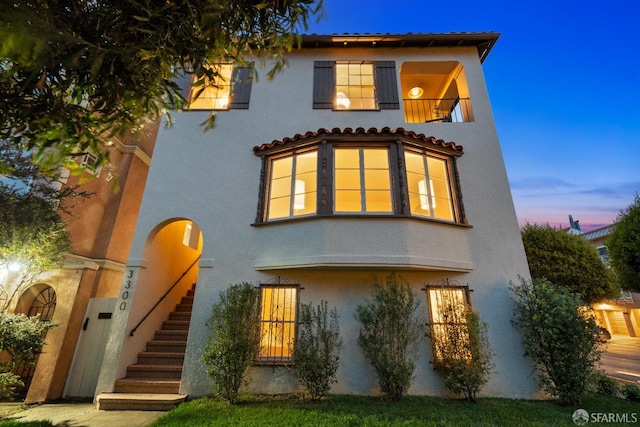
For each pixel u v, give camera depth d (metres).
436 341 7.00
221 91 9.99
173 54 2.70
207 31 2.64
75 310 8.24
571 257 13.21
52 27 2.01
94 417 5.95
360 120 9.36
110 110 2.68
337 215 7.29
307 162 8.31
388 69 10.09
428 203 7.99
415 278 7.56
